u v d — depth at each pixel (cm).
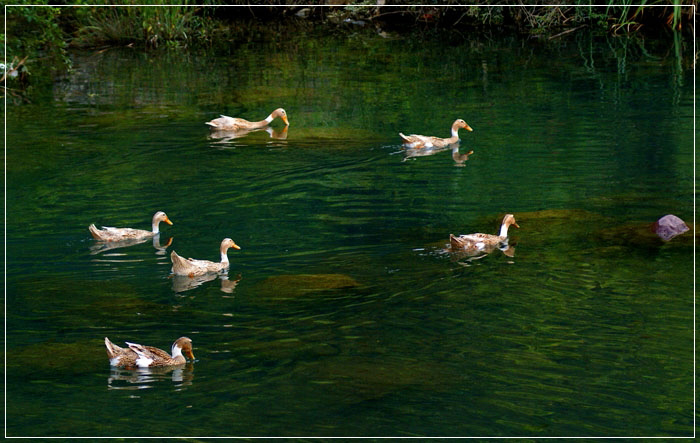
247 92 2614
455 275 1227
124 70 2997
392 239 1383
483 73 2811
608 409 879
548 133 2047
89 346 1023
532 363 971
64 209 1570
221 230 1453
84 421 860
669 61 2864
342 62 3069
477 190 1634
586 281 1198
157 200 1617
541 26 3547
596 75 2702
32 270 1278
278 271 1262
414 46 3347
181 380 941
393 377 943
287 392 912
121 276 1255
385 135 2088
